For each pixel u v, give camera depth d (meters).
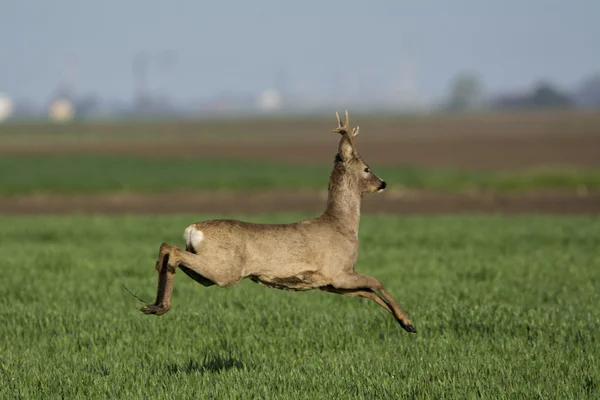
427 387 34.12
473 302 51.41
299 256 36.78
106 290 58.16
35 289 58.62
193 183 171.62
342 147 39.31
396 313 38.28
